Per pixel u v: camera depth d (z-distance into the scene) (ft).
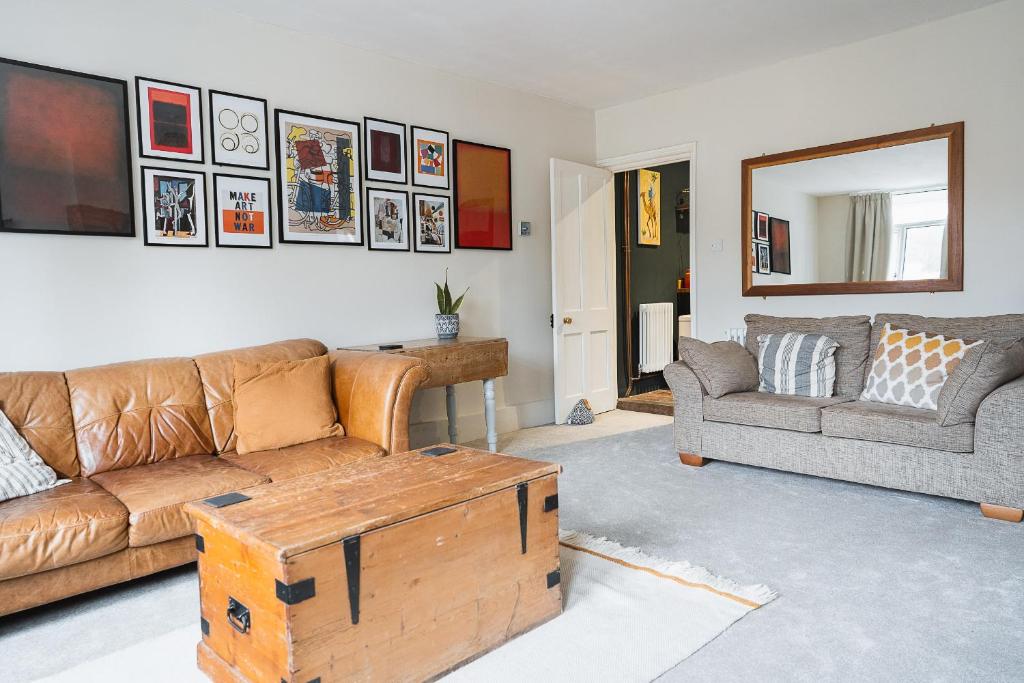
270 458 8.87
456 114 14.74
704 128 16.02
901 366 10.79
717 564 7.73
